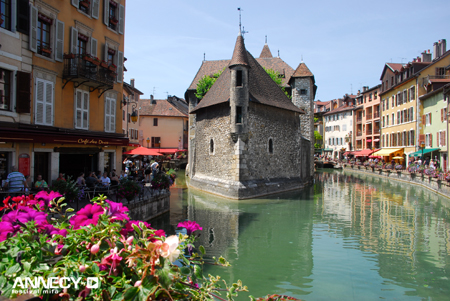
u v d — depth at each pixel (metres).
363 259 9.58
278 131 24.14
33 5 12.55
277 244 11.03
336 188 27.02
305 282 7.91
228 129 21.38
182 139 53.53
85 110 15.27
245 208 17.33
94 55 15.84
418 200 20.64
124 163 26.72
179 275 2.37
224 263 3.17
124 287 2.18
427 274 8.41
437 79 33.94
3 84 11.55
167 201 16.09
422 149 32.31
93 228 2.58
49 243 2.44
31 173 12.50
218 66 37.81
